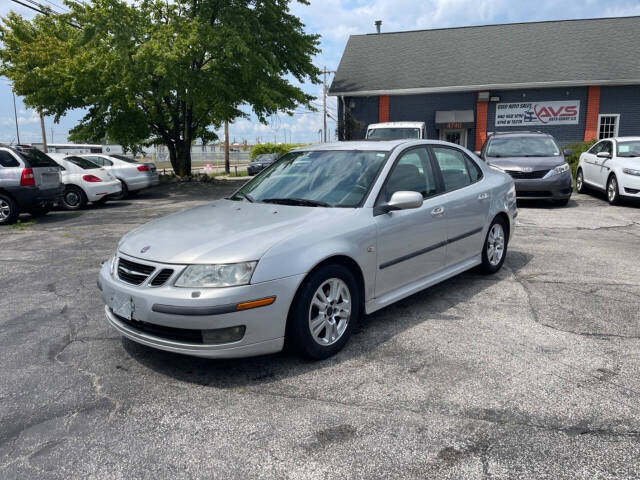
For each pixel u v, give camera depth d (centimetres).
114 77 1661
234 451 249
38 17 1895
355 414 279
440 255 457
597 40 2266
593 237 751
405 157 438
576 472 227
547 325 402
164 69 1496
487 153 1127
